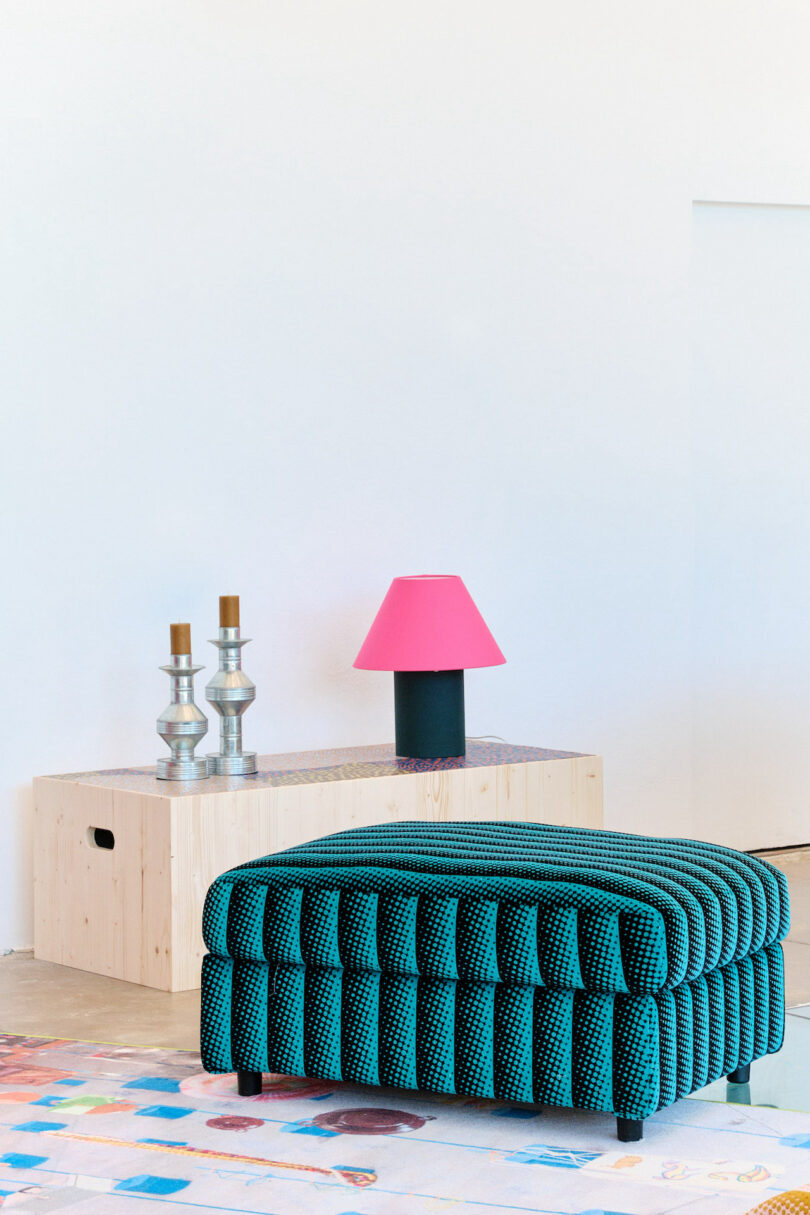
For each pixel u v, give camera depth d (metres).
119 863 3.32
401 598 3.79
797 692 4.86
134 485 3.84
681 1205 1.95
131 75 3.82
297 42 4.05
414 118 4.22
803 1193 1.31
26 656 3.70
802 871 4.55
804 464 4.84
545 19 4.40
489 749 4.00
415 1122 2.30
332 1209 1.96
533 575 4.43
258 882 2.40
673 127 4.58
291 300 4.05
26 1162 2.14
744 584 4.81
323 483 4.11
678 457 4.63
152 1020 2.96
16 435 3.68
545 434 4.44
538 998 2.22
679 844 2.57
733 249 4.76
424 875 2.32
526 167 4.38
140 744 3.87
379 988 2.32
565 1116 2.32
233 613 3.58
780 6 4.70
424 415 4.26
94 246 3.77
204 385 3.93
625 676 4.57
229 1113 2.35
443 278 4.27
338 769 3.62
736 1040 2.39
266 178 4.01
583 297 4.48
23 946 3.68
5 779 3.67
